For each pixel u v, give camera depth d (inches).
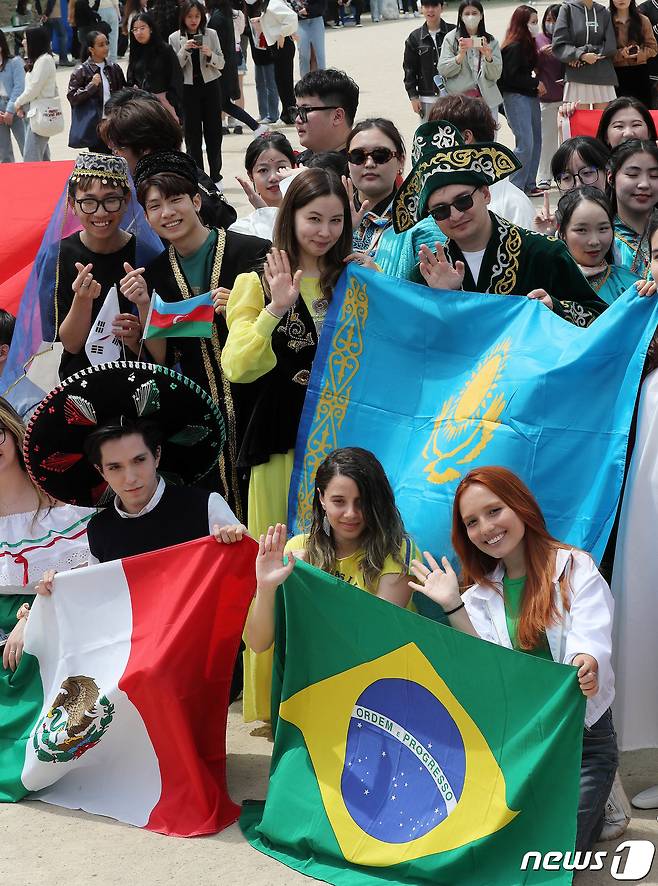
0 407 320.2
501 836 248.2
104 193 355.3
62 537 323.6
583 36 729.0
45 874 261.3
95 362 347.3
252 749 313.1
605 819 264.8
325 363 323.3
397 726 265.7
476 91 749.3
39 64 823.1
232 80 989.2
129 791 287.3
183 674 281.4
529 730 248.7
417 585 273.0
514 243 330.0
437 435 313.4
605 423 293.4
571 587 261.9
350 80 455.2
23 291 422.6
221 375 338.0
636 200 383.9
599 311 328.5
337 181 317.7
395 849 256.4
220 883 256.4
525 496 265.3
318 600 271.9
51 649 295.4
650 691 285.4
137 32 756.0
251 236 348.8
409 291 322.7
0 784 295.4
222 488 341.1
